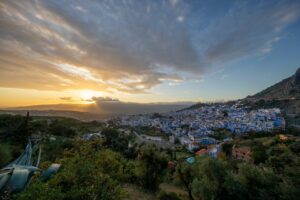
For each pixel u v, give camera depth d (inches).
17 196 165.5
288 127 4480.8
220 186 807.7
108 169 510.3
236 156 2679.6
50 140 1387.8
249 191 744.3
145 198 767.1
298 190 659.4
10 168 190.1
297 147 1974.7
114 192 222.5
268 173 759.1
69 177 222.7
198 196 860.0
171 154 2679.6
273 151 2047.2
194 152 3467.0
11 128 1525.6
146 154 1074.7
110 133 2758.4
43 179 225.3
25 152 261.6
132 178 1040.8
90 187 204.1
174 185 1223.5
